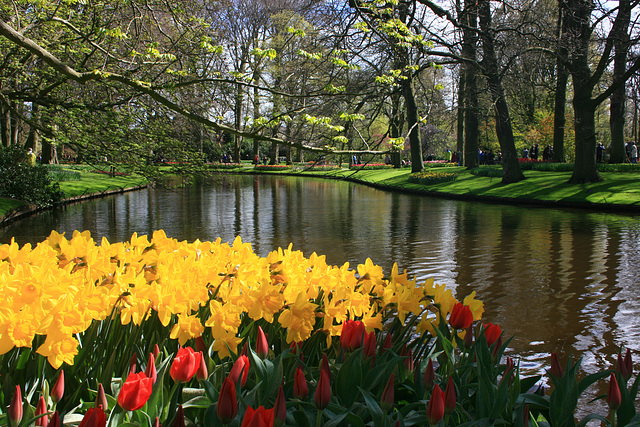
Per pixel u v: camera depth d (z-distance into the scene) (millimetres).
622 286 7457
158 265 2527
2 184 16672
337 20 11664
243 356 1783
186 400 1802
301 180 39938
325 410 1728
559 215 16438
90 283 2033
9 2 9469
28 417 1479
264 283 2271
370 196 25062
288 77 8602
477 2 14734
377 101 10234
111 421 1531
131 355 2092
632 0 17500
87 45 10453
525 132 40594
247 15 28922
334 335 2504
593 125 21234
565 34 17219
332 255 10055
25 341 1729
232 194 25812
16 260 2559
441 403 1542
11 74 10492
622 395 1757
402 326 2645
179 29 9422
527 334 5484
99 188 24859
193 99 9383
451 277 8180
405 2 10844
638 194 18266
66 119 9758
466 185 25672
